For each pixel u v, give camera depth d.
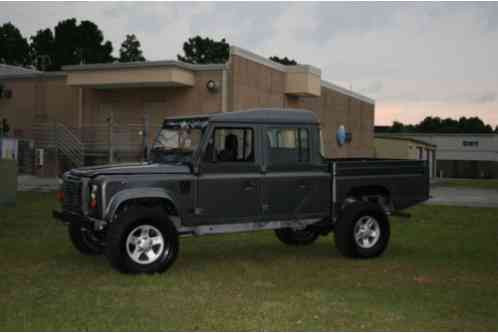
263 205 8.26
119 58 65.88
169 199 7.54
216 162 7.92
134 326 5.31
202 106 22.58
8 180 15.05
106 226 7.55
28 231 10.84
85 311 5.75
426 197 9.73
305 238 10.05
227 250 9.49
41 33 63.16
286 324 5.45
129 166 7.88
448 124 114.81
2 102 26.33
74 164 24.31
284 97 26.36
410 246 10.05
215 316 5.65
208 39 61.94
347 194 8.95
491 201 19.62
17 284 6.83
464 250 9.67
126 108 23.88
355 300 6.34
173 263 7.89
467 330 5.39
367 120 38.78
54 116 25.31
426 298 6.48
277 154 8.42
